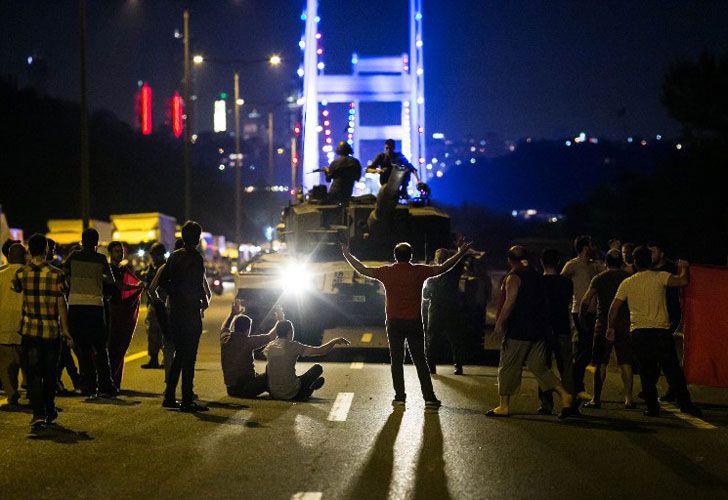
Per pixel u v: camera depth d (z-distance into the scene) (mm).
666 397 12672
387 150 18578
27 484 7762
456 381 14312
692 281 12273
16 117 65500
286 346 12195
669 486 7844
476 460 8695
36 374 10070
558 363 11258
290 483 7793
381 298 17750
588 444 9492
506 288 11023
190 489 7598
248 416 10938
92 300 12242
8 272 11664
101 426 10289
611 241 14781
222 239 72125
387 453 8953
